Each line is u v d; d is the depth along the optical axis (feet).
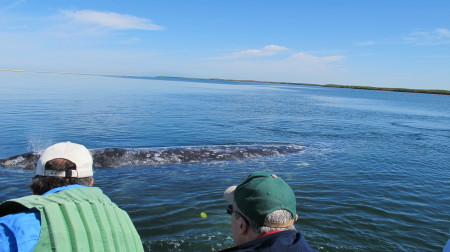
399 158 40.63
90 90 148.66
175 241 17.26
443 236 19.27
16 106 74.95
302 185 27.68
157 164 33.42
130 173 30.12
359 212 22.06
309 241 17.78
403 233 19.33
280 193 6.95
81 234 6.36
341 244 17.63
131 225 7.87
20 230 6.02
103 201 7.60
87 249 6.27
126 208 21.65
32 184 7.78
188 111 84.12
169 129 55.98
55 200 6.82
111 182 27.30
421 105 168.14
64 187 7.61
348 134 59.36
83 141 44.04
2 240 5.92
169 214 20.80
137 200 23.26
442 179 31.86
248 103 123.85
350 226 19.83
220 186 27.17
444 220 21.58
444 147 50.83
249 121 71.20
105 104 89.66
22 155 31.48
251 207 6.91
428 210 23.21
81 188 7.60
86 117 63.72
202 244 17.07
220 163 34.96
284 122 72.18
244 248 6.53
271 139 51.37
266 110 98.37
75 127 52.95
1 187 25.07
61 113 67.31
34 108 72.95
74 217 6.55
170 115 73.72
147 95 138.10
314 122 74.64
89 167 8.16
